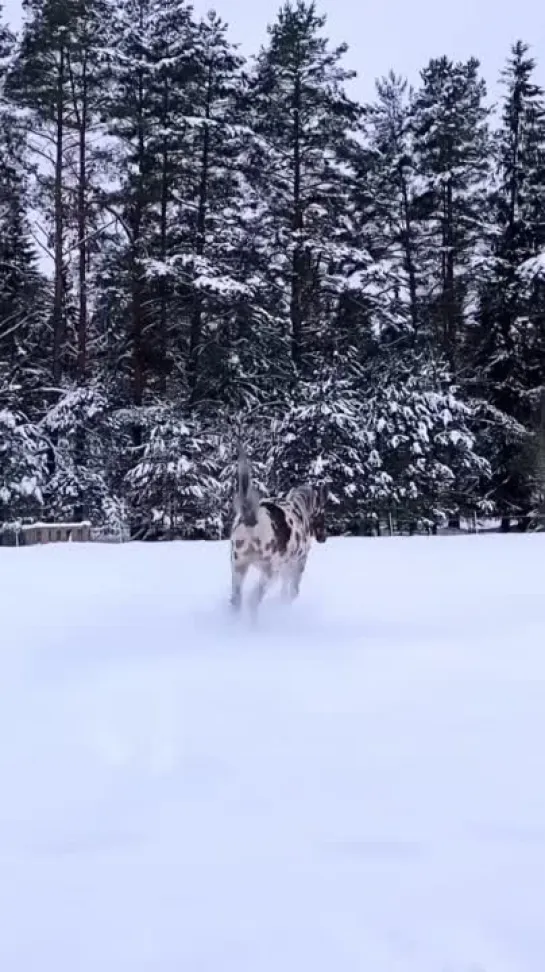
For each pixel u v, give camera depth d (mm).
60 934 2652
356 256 31688
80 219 29719
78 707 5285
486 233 34781
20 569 13508
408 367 30297
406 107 36312
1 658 6719
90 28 28750
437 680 5941
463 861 3111
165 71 29812
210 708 5258
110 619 8602
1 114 28453
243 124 32031
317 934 2623
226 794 3834
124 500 28594
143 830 3443
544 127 34000
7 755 4410
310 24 32219
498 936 2596
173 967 2463
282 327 31312
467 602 9719
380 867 3070
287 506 9156
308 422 27766
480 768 4133
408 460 28734
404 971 2422
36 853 3240
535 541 20859
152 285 30031
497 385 32938
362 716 5066
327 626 8203
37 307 32062
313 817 3545
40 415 29578
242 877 3008
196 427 28984
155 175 30938
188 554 16703
